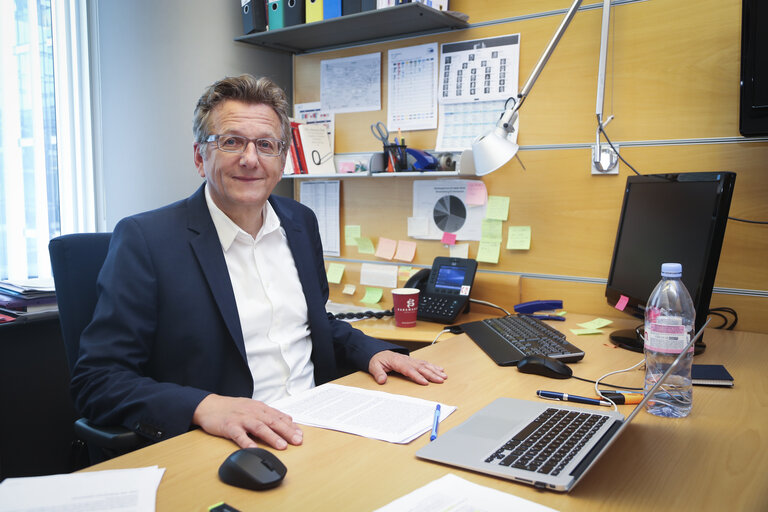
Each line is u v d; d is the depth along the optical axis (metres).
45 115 2.00
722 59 1.54
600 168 1.72
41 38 1.98
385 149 2.06
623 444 0.80
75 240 1.22
